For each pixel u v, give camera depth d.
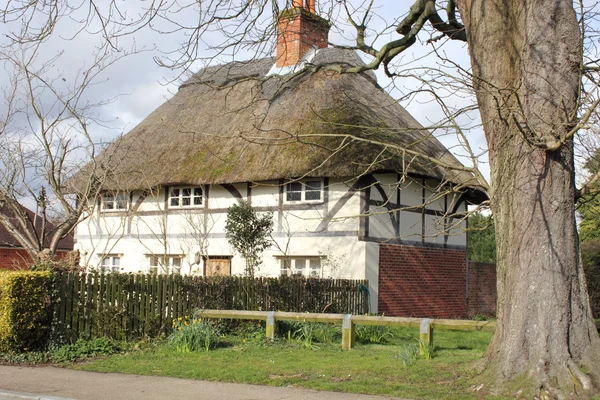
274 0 10.66
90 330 10.74
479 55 8.10
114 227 21.48
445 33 9.96
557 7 7.61
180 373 8.38
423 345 9.73
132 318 11.17
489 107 7.99
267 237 17.59
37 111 13.16
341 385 7.53
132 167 19.97
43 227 13.41
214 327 11.50
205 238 18.61
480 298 20.48
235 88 21.56
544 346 7.17
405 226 17.66
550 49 7.57
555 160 7.47
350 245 16.58
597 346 7.29
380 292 16.64
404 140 17.22
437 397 6.91
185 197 20.09
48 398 6.88
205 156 19.25
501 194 7.85
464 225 20.00
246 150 18.33
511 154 7.69
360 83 19.53
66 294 10.50
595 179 7.92
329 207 17.05
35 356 9.72
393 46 10.57
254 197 18.45
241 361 9.38
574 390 6.86
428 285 18.20
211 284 12.45
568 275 7.35
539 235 7.41
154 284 11.53
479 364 7.83
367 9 10.90
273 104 19.16
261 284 13.38
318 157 16.39
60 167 13.40
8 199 13.23
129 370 8.68
